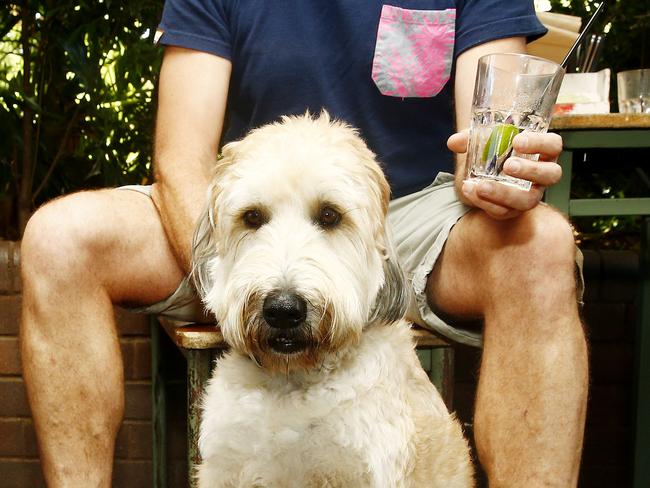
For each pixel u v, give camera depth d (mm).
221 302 1264
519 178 1204
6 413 1919
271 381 1269
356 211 1253
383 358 1268
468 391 1952
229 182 1281
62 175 2309
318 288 1193
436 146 1520
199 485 1301
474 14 1474
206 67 1522
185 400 1941
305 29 1494
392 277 1320
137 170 2383
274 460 1237
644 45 2361
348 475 1215
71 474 1328
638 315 1750
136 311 1447
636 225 2471
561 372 1204
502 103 1215
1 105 2123
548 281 1216
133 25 2217
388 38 1482
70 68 2131
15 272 1899
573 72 1690
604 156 1778
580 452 1224
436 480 1284
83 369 1330
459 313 1328
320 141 1268
